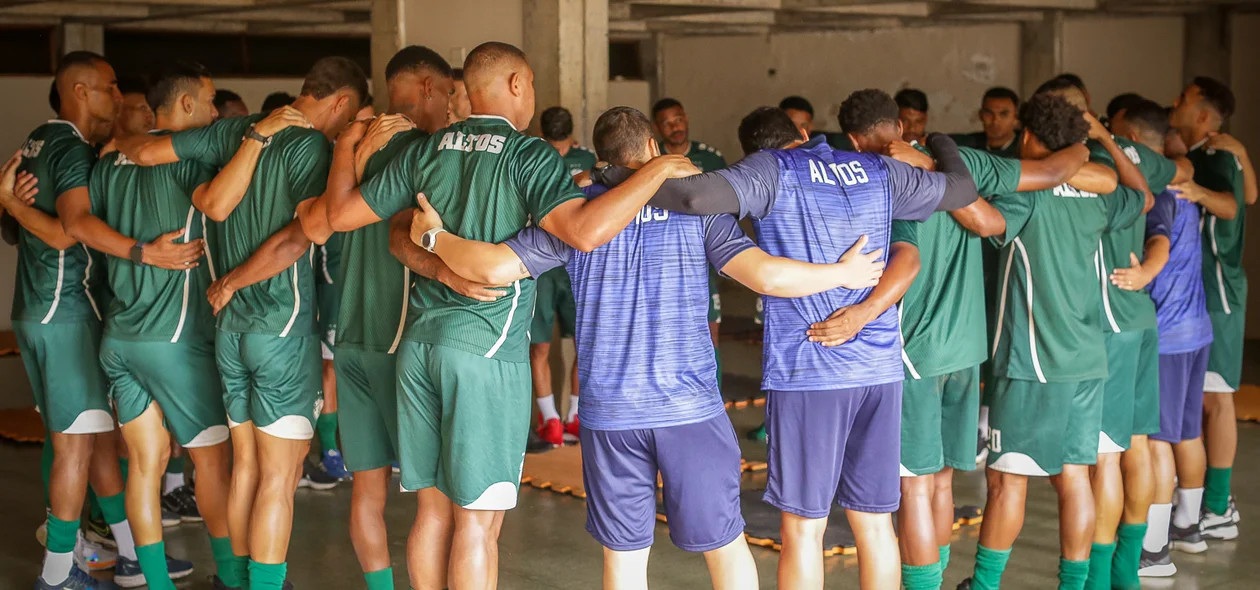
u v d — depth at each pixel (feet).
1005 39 39.01
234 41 39.29
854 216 10.98
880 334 11.28
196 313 13.56
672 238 10.64
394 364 12.08
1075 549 13.47
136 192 13.48
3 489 20.29
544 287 21.97
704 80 46.11
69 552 14.69
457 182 10.62
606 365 10.78
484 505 10.94
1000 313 13.14
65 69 14.58
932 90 40.91
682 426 10.74
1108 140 13.83
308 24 37.11
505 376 10.87
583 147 23.50
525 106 11.01
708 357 10.98
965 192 11.50
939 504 13.85
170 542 17.33
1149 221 14.69
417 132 11.57
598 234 9.87
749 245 10.70
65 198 13.67
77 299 14.69
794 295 10.70
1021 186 12.22
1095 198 12.87
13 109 33.73
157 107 13.76
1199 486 16.52
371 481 12.85
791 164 11.02
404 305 11.94
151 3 29.17
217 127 13.05
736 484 11.19
